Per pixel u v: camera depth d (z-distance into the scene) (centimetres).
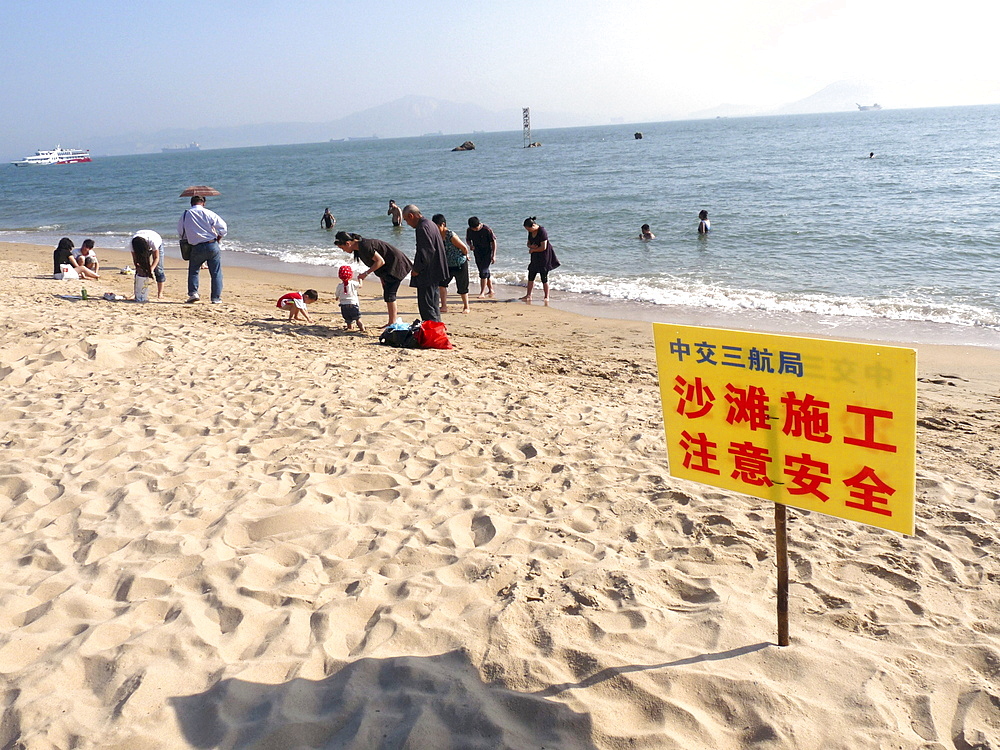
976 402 700
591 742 243
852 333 1013
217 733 250
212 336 893
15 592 340
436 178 5222
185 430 562
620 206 2670
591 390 721
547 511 431
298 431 558
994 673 276
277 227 2681
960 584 342
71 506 432
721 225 2020
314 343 902
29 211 3825
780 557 279
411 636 302
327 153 16100
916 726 251
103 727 253
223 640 303
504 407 630
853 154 4966
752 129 13450
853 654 284
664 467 489
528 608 320
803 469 258
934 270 1356
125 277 1584
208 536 388
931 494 449
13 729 252
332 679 278
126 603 331
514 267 1623
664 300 1261
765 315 1132
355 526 405
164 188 5628
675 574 349
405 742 242
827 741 243
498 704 260
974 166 3412
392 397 652
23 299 1116
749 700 259
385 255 979
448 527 402
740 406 268
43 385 675
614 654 286
